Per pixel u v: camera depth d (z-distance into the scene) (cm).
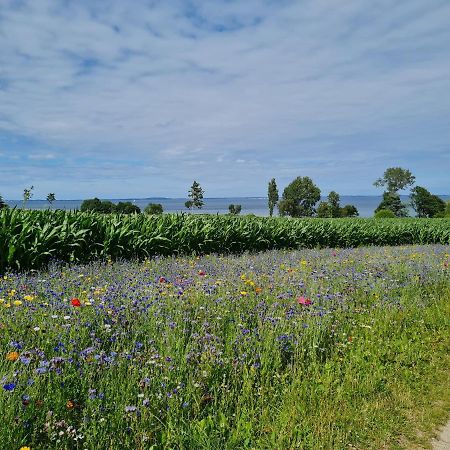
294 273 814
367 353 508
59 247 985
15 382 306
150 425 317
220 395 375
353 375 452
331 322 571
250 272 823
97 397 313
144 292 582
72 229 1030
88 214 1160
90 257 1047
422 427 381
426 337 600
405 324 633
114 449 289
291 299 626
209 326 489
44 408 302
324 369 453
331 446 332
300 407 373
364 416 382
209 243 1409
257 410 364
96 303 501
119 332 437
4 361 343
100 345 400
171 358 381
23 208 1053
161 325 468
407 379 468
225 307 564
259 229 1641
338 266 964
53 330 421
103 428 297
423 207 9719
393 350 539
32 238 942
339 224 2184
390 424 377
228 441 317
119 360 374
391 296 752
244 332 468
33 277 743
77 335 414
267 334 484
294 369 427
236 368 403
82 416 312
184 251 1316
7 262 882
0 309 467
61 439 286
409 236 2667
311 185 10031
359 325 596
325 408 379
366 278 829
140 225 1253
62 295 570
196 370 384
